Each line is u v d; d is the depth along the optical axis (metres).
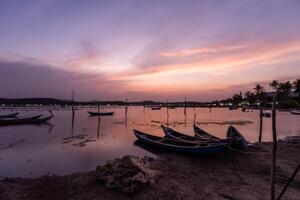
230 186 12.08
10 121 48.31
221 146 17.14
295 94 111.06
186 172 14.23
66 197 10.94
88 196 10.92
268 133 35.69
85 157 20.09
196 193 11.12
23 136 32.16
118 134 34.00
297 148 21.02
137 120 63.38
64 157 20.06
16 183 12.77
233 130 20.91
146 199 10.48
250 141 28.47
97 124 50.75
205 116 80.31
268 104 115.94
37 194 11.33
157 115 91.00
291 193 11.26
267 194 11.09
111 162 13.16
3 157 20.00
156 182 12.13
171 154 18.88
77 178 13.12
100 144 25.92
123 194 10.94
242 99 173.50
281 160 17.03
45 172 15.88
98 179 12.39
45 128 42.34
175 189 11.44
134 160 12.77
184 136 23.38
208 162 16.55
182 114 98.75
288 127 43.88
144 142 25.58
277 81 109.00
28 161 18.75
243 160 16.97
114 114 100.44
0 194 11.35
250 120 60.53
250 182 12.70
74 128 42.34
